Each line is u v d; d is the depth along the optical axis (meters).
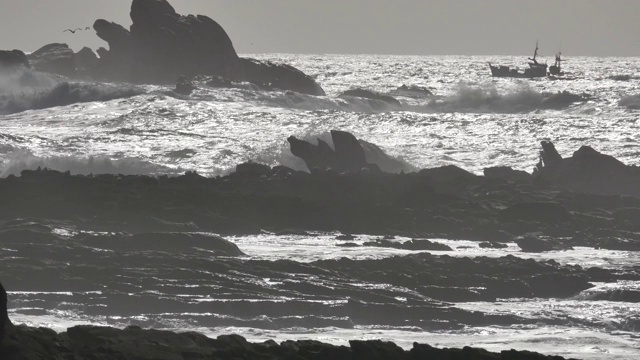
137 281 88.81
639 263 112.75
